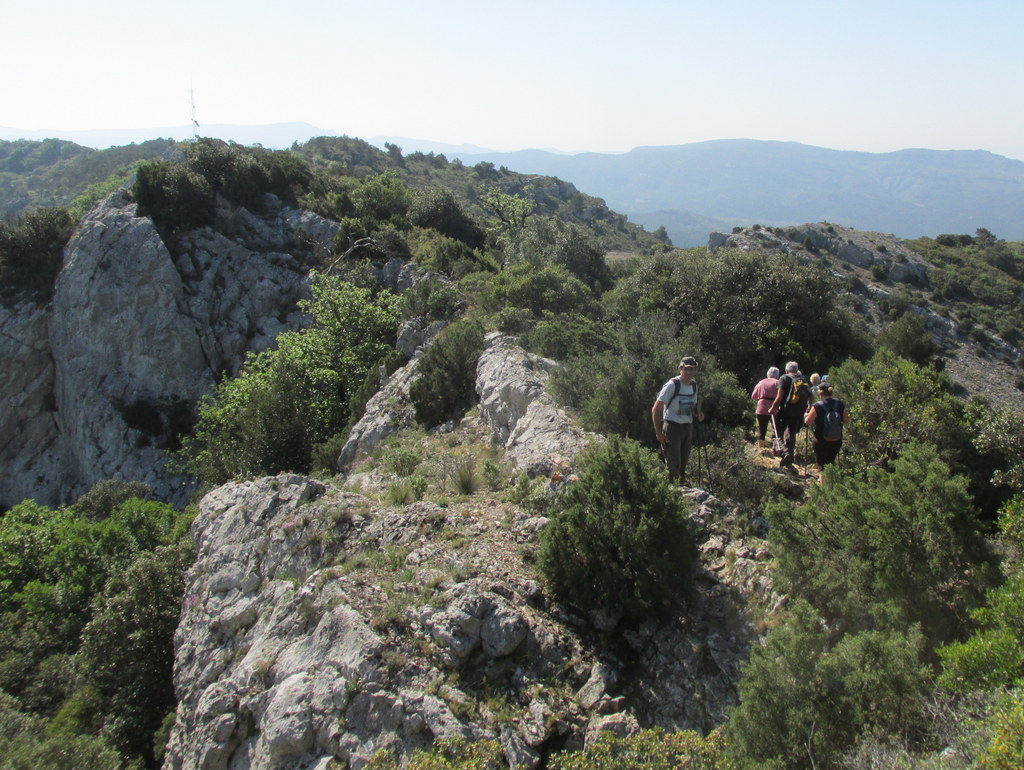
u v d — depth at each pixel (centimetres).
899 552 508
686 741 447
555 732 512
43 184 12612
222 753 621
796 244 5884
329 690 573
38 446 3525
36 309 3500
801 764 393
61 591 1636
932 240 6394
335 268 3491
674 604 612
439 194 4331
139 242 3431
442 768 443
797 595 554
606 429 993
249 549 873
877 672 412
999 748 320
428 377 1472
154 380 3359
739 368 1506
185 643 849
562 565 621
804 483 859
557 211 10725
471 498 855
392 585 654
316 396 2084
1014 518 680
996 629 431
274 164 4219
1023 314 4912
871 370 1093
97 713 1098
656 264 1945
